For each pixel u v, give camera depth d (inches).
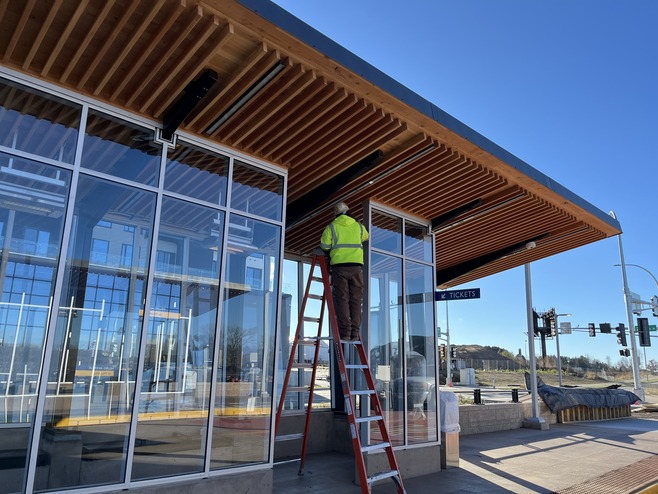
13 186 193.3
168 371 214.7
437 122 234.7
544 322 941.8
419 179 291.4
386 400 304.7
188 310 223.9
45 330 187.2
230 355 234.5
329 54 190.1
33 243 192.5
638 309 1294.3
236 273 243.3
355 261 272.5
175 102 210.1
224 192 242.2
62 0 155.8
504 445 446.6
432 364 338.6
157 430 207.3
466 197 319.6
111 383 200.2
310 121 226.8
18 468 177.3
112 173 207.8
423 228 357.1
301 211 299.0
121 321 206.8
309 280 296.7
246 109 218.5
